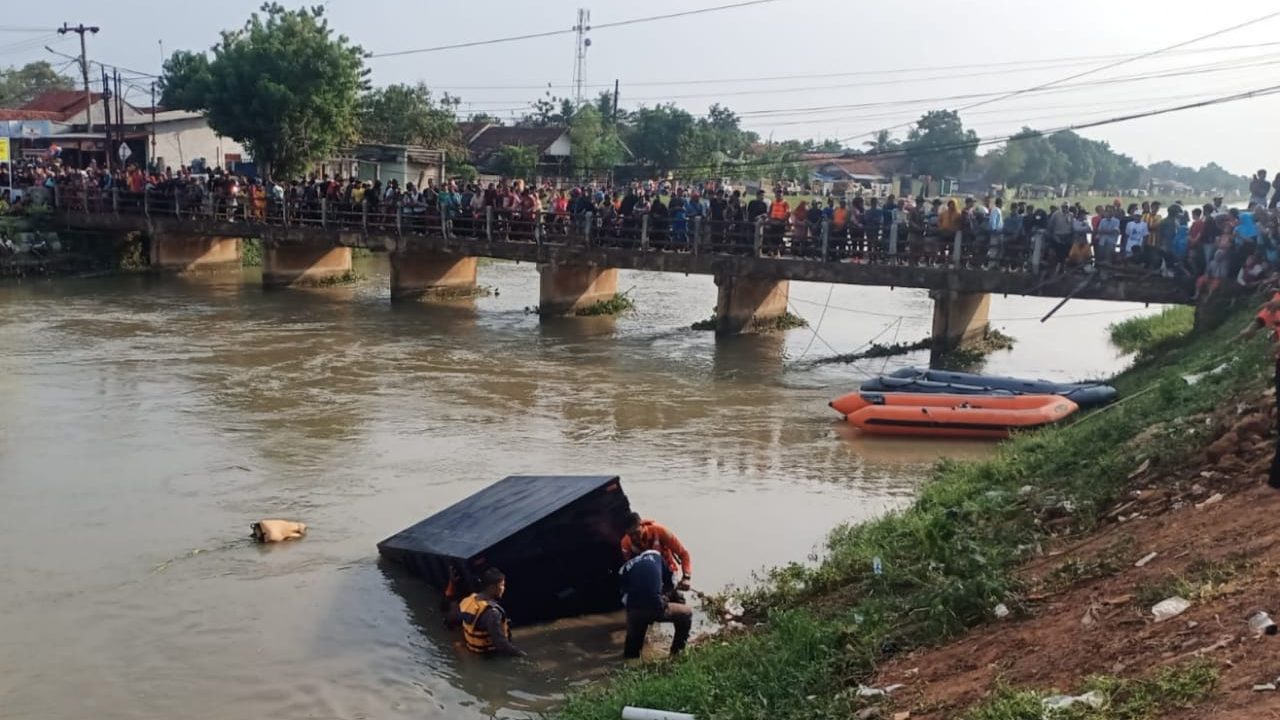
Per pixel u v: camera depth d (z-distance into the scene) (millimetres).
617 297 31281
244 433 16594
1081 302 36281
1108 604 6691
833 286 39688
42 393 18953
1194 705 4973
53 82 100562
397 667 9023
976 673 6422
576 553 10219
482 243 29141
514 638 9711
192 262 36969
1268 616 5578
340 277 35750
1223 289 18812
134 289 32656
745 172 69562
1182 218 20000
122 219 35062
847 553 10570
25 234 34125
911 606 8086
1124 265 20562
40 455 15188
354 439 16406
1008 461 12938
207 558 11367
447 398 19438
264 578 10852
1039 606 7305
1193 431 10273
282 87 41500
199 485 13930
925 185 65375
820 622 8320
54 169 38156
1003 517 10352
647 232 26812
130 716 8141
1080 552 8414
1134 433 11742
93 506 13031
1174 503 8773
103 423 17016
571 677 8898
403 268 31328
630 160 69250
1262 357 12070
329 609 10148
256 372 21266
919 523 10633
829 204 25375
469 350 24297
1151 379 17297
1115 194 111875
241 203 33875
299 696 8500
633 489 14070
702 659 8297
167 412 17828
